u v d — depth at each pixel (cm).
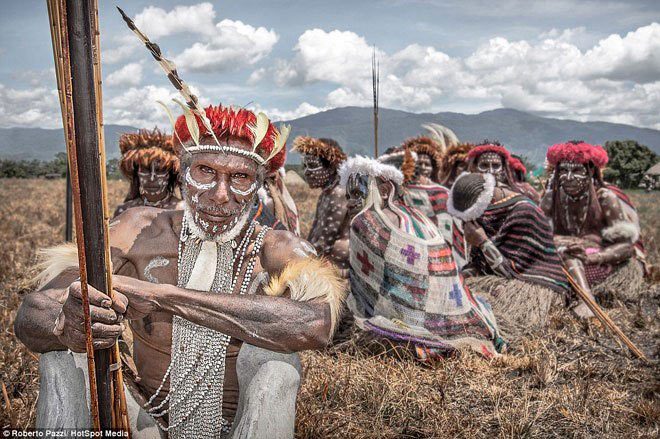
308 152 608
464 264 710
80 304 192
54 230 1071
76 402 217
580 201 702
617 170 4562
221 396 242
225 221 231
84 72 172
